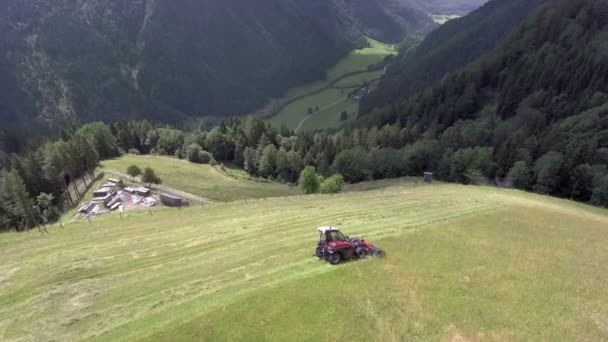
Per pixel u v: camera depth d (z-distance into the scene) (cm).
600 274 2623
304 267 2694
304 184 8456
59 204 8681
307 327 1838
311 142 13512
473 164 9469
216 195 8831
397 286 2233
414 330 1831
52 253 3906
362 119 17125
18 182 7212
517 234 3497
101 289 2833
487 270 2531
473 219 3997
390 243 3047
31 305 2688
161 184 9244
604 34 12562
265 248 3388
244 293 2241
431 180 9556
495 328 1855
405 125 14712
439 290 2214
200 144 13912
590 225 4175
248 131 13938
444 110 13775
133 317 2284
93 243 4144
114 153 12544
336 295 2108
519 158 9200
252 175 12325
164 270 3108
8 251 4153
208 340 1783
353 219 4216
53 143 10812
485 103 13812
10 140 15688
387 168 10875
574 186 8219
